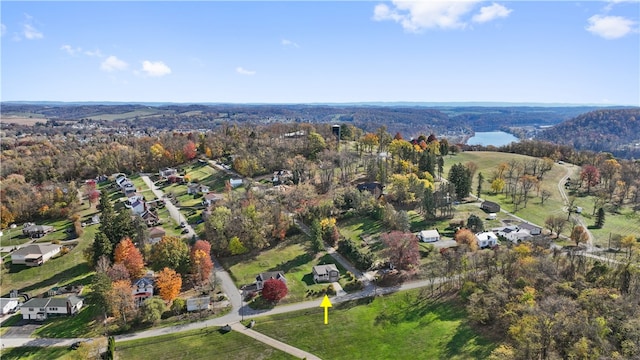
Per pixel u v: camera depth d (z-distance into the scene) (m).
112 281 88.44
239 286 97.38
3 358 74.38
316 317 84.88
